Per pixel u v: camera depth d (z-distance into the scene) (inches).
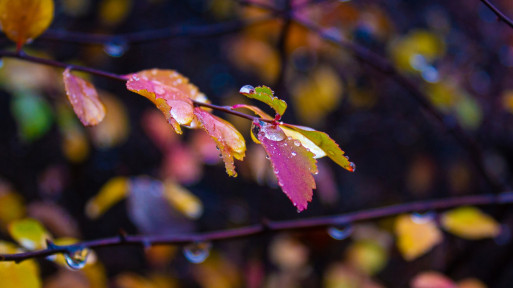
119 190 23.1
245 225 36.8
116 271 41.2
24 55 15.8
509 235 31.9
